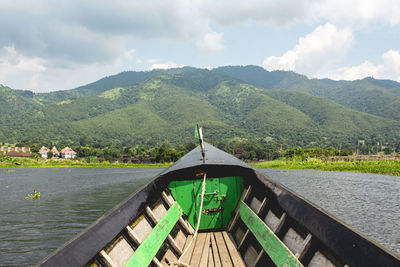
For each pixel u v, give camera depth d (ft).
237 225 25.39
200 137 27.81
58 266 11.24
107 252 15.24
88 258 12.87
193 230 26.09
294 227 16.98
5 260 41.14
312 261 14.30
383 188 109.19
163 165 365.81
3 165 310.86
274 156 495.41
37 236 52.49
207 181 26.58
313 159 258.37
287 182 131.85
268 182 21.66
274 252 16.56
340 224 12.53
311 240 14.74
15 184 141.18
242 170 27.58
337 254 11.99
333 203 82.48
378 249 10.03
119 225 16.46
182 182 26.76
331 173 176.35
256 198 24.07
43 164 335.26
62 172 239.71
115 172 241.35
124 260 16.15
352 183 124.06
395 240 50.11
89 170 274.77
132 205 18.83
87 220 64.64
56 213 72.18
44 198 97.04
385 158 210.18
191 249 22.27
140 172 240.73
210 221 26.61
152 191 22.36
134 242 17.97
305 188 111.34
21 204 85.51
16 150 517.14
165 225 21.34
